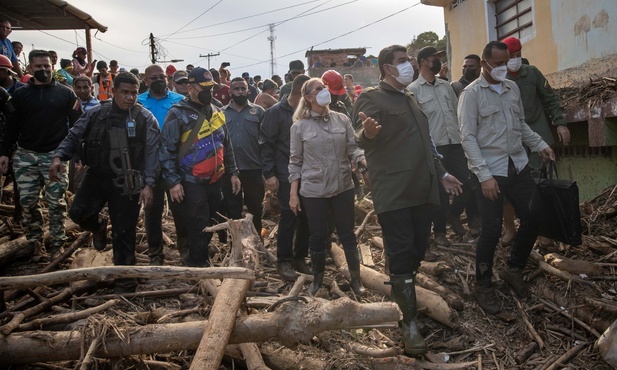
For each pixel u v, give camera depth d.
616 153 6.20
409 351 3.79
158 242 5.33
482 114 4.45
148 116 4.57
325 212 4.59
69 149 4.46
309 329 3.23
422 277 4.82
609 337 3.87
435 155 4.26
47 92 5.34
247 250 3.81
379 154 3.98
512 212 5.49
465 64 6.07
